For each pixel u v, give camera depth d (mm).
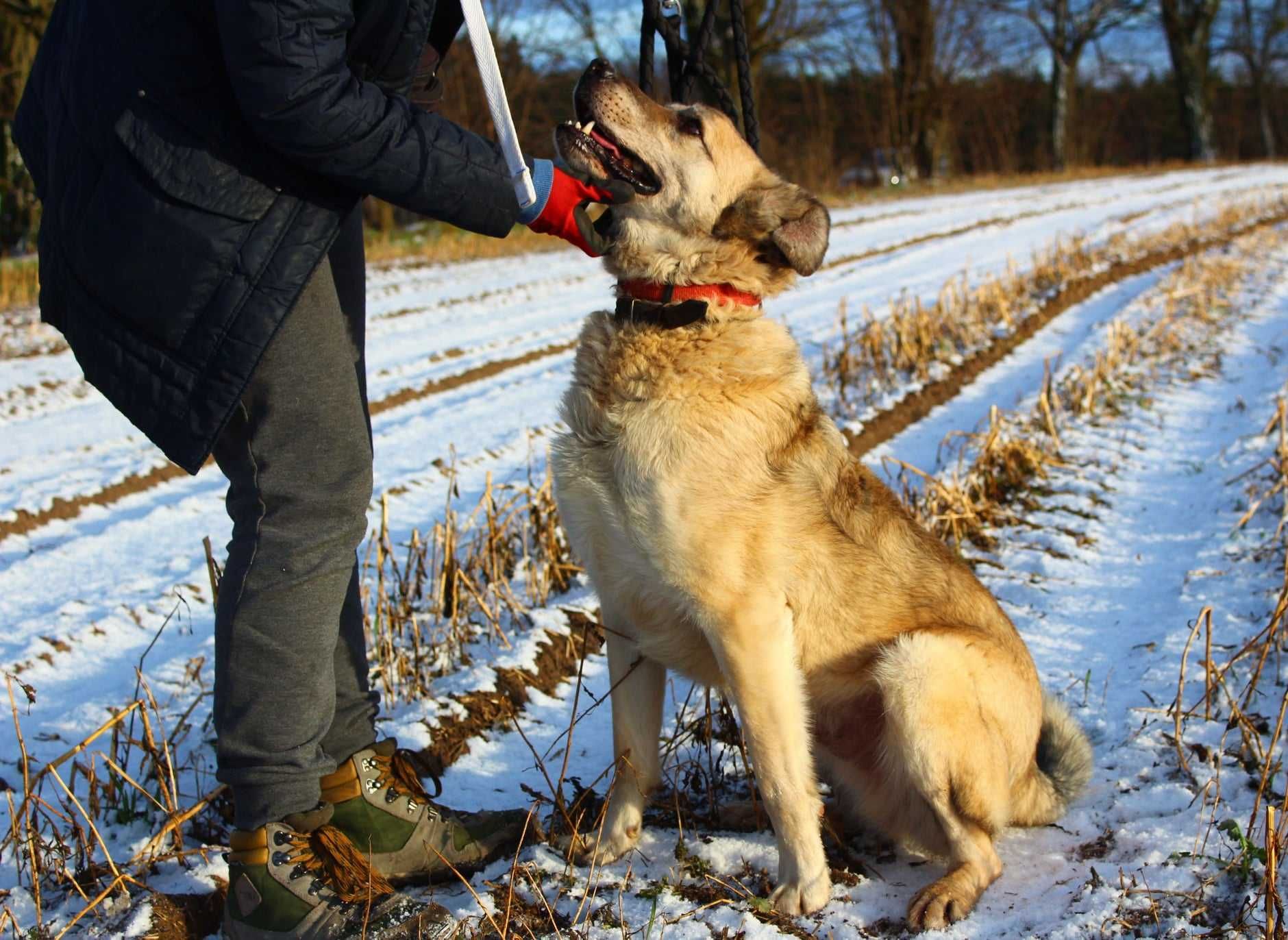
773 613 2969
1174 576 4844
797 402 3215
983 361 8906
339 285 2768
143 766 3369
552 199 2584
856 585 3146
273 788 2568
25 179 18109
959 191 26859
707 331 3113
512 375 8930
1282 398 6523
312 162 2252
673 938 2670
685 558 2924
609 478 3010
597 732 3883
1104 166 36281
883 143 33312
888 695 3000
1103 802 3309
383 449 6867
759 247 3289
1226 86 48531
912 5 31359
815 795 2943
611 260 3312
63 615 4543
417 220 26234
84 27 2307
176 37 2229
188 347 2320
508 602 4574
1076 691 3955
